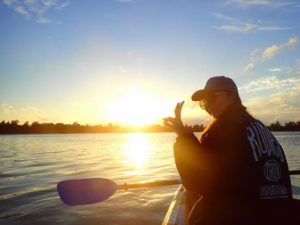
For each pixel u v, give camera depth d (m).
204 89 2.91
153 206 6.61
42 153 20.45
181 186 5.50
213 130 2.75
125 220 5.71
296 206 2.59
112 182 4.35
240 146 2.62
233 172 2.60
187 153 2.72
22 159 16.20
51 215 6.01
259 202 2.52
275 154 2.67
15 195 7.63
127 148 26.67
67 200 4.08
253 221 2.49
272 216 2.49
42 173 11.13
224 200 2.62
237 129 2.68
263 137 2.68
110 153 20.66
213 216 2.63
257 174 2.55
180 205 4.44
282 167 2.67
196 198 3.94
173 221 3.89
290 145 26.17
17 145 31.05
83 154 19.72
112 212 6.18
